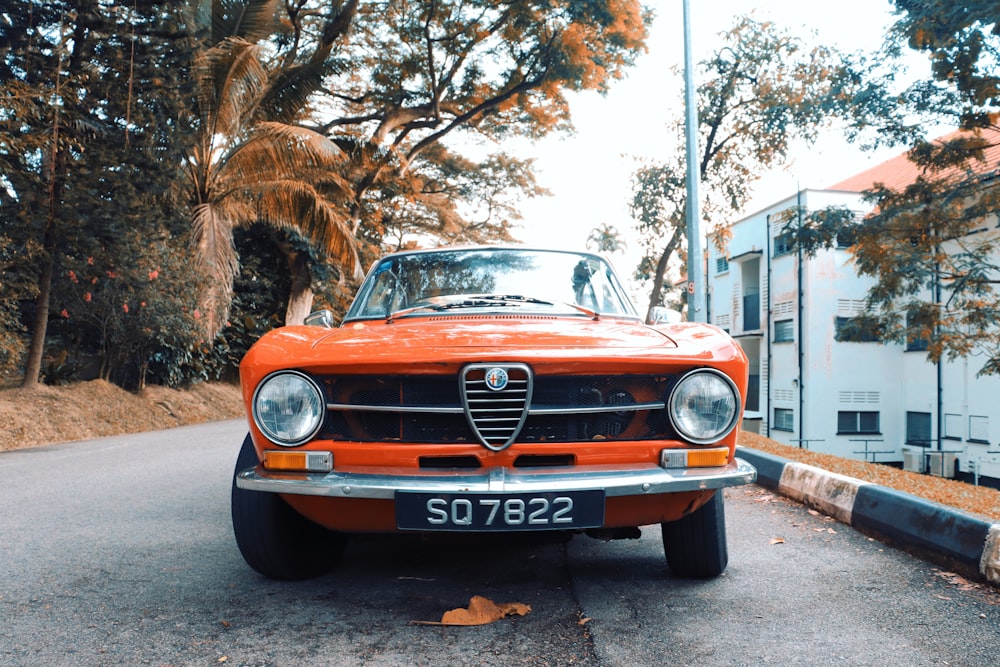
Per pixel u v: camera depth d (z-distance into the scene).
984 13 8.05
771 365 24.08
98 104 10.77
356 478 2.71
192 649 2.61
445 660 2.50
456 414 2.84
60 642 2.68
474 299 3.84
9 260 10.26
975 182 9.69
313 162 15.50
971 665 2.42
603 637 2.68
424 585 3.33
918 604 3.01
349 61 17.36
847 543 4.04
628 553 3.89
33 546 4.06
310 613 2.97
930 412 19.77
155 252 12.25
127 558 3.80
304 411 2.82
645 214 15.96
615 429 2.90
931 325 9.98
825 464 7.45
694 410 2.87
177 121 11.70
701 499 2.94
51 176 10.44
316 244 18.28
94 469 7.14
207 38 13.13
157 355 14.38
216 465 7.36
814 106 13.66
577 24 20.59
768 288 24.11
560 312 3.69
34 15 9.99
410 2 21.11
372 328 3.35
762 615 2.90
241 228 18.81
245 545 3.23
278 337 3.14
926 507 3.80
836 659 2.48
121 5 10.60
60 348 13.01
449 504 2.67
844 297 21.98
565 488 2.66
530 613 2.94
